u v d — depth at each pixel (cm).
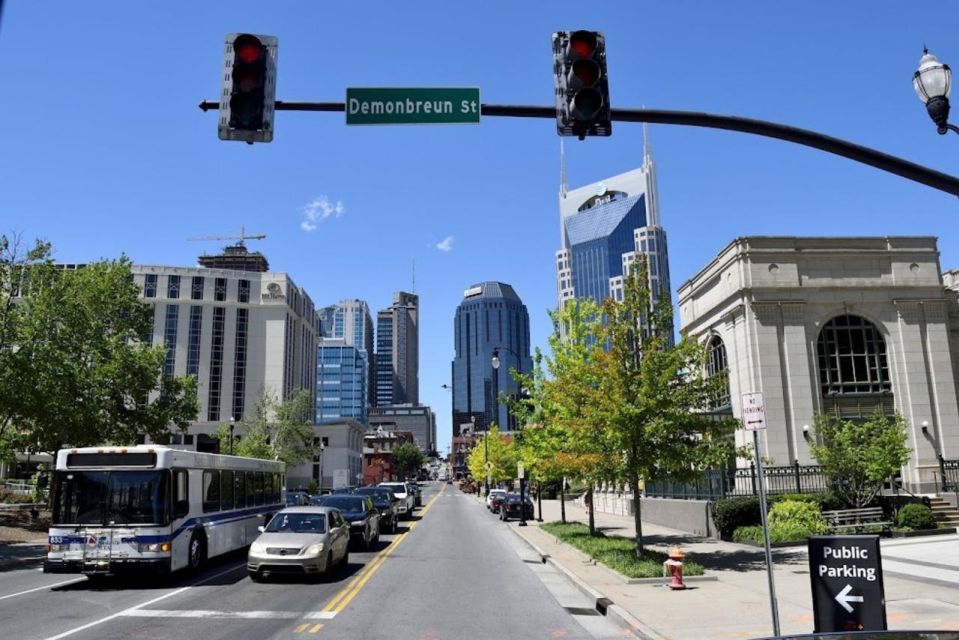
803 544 2041
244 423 7819
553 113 801
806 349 2912
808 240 3014
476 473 8369
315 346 16362
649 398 1645
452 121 796
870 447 2323
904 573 1446
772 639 343
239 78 742
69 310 3045
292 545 1521
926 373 2925
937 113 855
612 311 1772
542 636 1013
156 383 3475
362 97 795
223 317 12875
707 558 1841
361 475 15600
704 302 3428
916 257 3027
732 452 1695
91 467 1511
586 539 2284
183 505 1585
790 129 825
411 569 1780
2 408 2608
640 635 991
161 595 1361
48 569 1458
